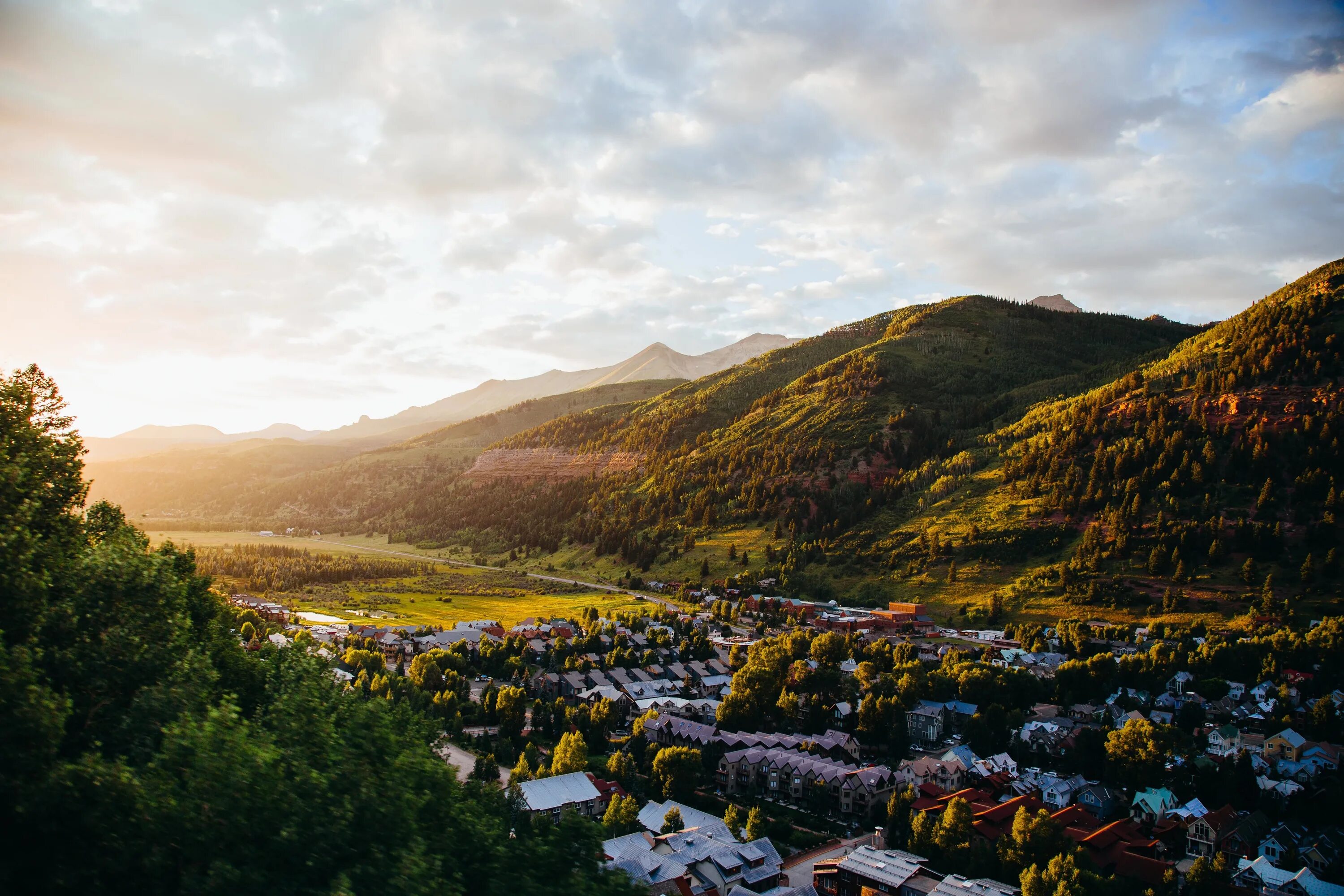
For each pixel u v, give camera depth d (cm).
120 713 4234
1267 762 12575
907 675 15475
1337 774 11975
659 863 8300
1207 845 10162
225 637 6638
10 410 5156
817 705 14762
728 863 8588
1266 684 15475
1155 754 11806
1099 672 15775
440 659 17300
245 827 3259
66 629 4334
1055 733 13625
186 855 3197
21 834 3303
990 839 9719
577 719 14000
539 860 3966
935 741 14488
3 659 3334
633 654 19038
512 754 12581
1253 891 8731
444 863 3725
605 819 9694
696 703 15962
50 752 3353
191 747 3503
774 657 16938
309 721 4278
